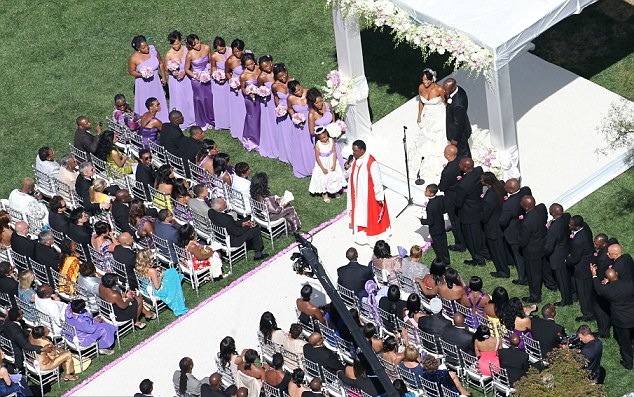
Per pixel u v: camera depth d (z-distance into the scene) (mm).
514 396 66062
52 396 72438
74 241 77125
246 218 79125
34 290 74812
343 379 67562
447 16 75250
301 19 94062
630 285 68312
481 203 74188
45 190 82500
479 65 73688
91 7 97125
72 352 74375
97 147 82312
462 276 76062
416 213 79438
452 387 67375
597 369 67688
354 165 76688
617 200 79000
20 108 90812
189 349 73938
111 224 79188
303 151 82312
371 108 87688
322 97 80750
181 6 96438
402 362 67875
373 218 77625
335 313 70312
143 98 87375
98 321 73938
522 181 80375
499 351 67062
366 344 65688
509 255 75500
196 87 86438
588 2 75688
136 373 73062
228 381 70250
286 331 73875
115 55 93812
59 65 93500
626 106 82938
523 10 74500
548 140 82938
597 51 89062
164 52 93188
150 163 80312
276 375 68062
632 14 90938
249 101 83812
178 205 78375
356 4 78062
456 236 76938
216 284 77438
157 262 77312
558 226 71312
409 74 89750
